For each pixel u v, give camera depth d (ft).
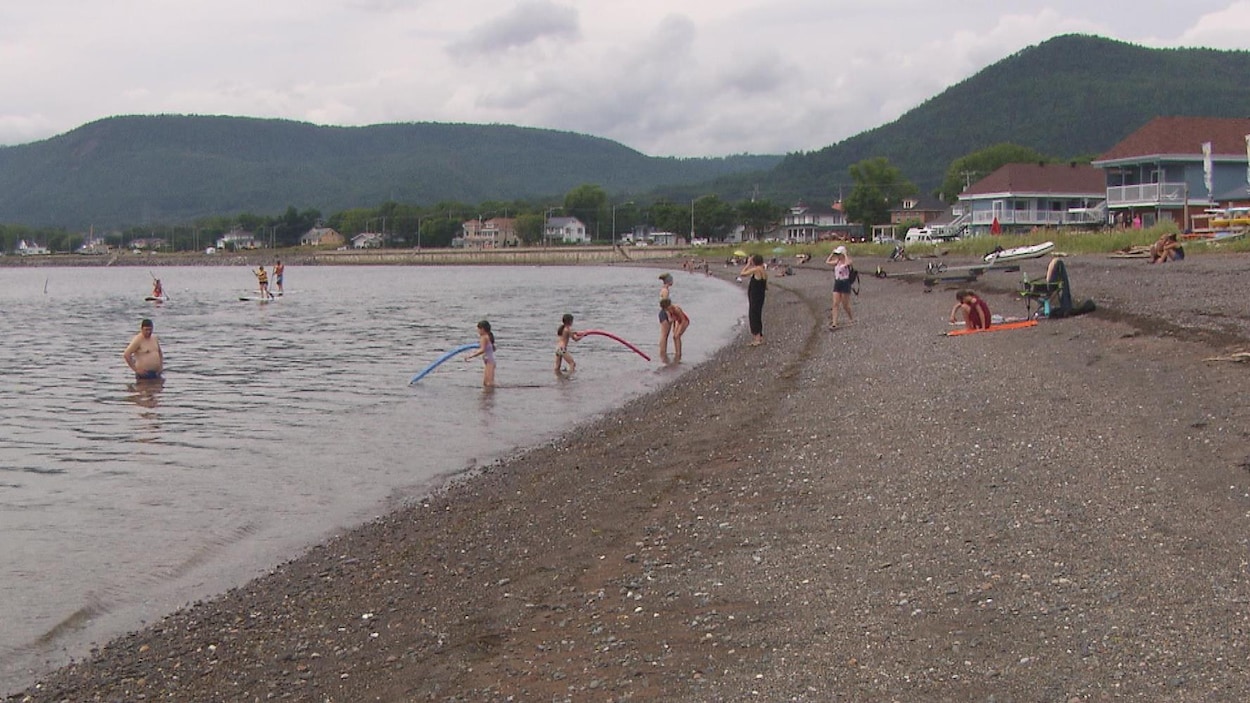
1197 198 197.98
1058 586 24.00
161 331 134.10
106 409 67.72
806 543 29.78
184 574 33.14
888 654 21.36
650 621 25.11
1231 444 33.78
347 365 91.50
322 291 262.67
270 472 47.67
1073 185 287.89
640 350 95.71
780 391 59.82
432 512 39.75
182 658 26.02
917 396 50.60
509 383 76.69
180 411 66.44
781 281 213.46
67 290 295.89
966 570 25.77
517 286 285.23
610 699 20.86
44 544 36.50
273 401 70.13
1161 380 45.42
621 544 32.55
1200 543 25.85
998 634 21.74
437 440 55.06
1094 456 34.88
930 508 31.50
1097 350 56.03
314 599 29.99
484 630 25.98
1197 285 80.02
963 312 76.79
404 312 169.37
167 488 44.78
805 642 22.54
